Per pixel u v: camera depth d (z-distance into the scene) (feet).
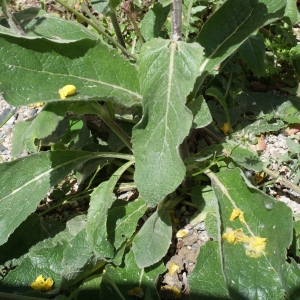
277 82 1.74
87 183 1.47
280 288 1.01
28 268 1.19
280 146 1.49
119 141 1.44
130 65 1.09
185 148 1.25
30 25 1.28
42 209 1.45
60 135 1.45
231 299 0.99
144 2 1.94
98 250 1.13
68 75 1.04
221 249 1.00
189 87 1.00
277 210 1.08
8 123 1.75
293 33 1.86
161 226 1.18
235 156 1.29
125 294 1.13
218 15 1.20
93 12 2.00
